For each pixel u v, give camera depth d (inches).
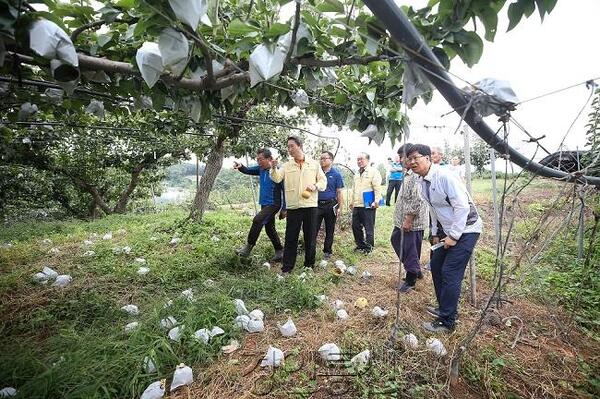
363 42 69.9
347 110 132.4
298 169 169.9
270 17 81.2
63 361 92.0
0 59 57.7
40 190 478.9
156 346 97.4
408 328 122.0
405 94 63.5
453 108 62.9
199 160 337.1
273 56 69.9
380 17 51.0
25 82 105.8
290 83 122.2
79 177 473.7
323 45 77.9
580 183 96.3
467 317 135.1
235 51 81.0
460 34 62.8
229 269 182.4
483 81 58.9
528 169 84.4
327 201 204.4
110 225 336.2
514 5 57.5
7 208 472.7
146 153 430.0
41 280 161.0
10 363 92.5
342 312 131.0
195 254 204.8
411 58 56.7
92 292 144.3
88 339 107.1
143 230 290.2
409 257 157.6
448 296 121.1
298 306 135.1
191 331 107.5
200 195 295.0
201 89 87.1
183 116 196.4
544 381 98.3
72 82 67.3
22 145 319.9
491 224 314.3
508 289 161.9
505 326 129.1
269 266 189.0
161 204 679.1
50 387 83.3
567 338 121.8
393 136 122.4
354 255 219.9
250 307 134.0
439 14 63.4
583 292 154.1
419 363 101.7
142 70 66.4
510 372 101.2
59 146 387.9
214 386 89.8
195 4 53.9
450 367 94.5
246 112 235.5
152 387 85.0
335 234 281.6
